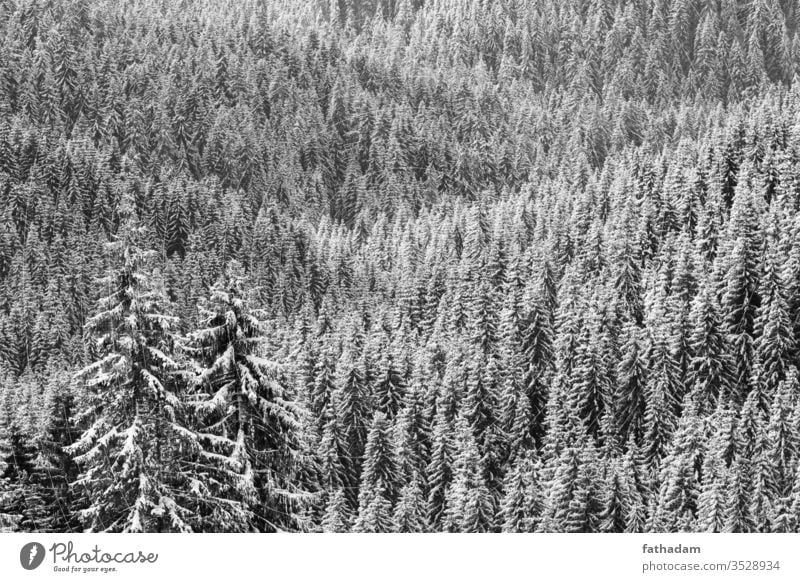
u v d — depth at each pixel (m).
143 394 23.72
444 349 115.12
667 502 78.94
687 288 128.62
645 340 107.88
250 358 26.09
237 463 24.98
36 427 53.81
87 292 154.25
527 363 111.25
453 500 71.25
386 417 96.75
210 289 26.48
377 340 109.88
